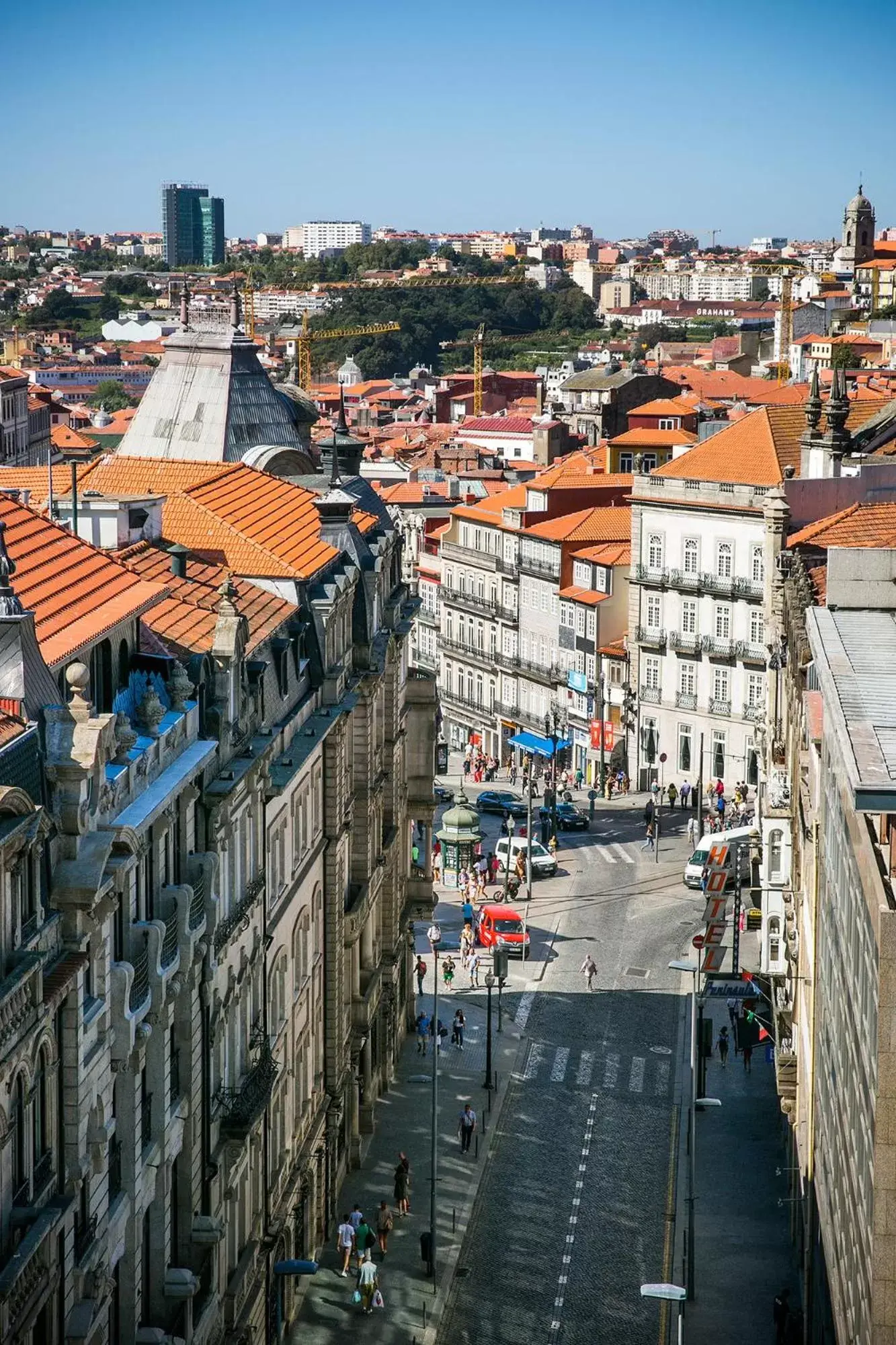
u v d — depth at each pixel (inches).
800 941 2640.3
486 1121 3029.0
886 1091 1461.6
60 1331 1477.6
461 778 5502.0
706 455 5383.9
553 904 4151.1
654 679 5497.1
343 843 2751.0
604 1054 3312.0
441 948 3887.8
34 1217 1375.5
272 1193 2249.0
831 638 2277.3
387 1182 2800.2
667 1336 2372.0
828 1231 2028.8
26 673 1470.2
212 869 1871.3
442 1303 2443.4
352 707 2738.7
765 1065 3275.1
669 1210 2726.4
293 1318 2381.9
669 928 3971.5
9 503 1803.6
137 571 2247.8
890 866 1657.2
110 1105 1601.9
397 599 3297.2
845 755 1684.3
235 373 3661.4
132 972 1615.4
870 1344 1489.9
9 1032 1323.8
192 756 1808.6
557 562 5920.3
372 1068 2999.5
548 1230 2657.5
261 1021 2197.3
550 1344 2343.8
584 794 5383.9
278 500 2896.2
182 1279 1774.1
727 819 4805.6
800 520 3732.8
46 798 1471.5
